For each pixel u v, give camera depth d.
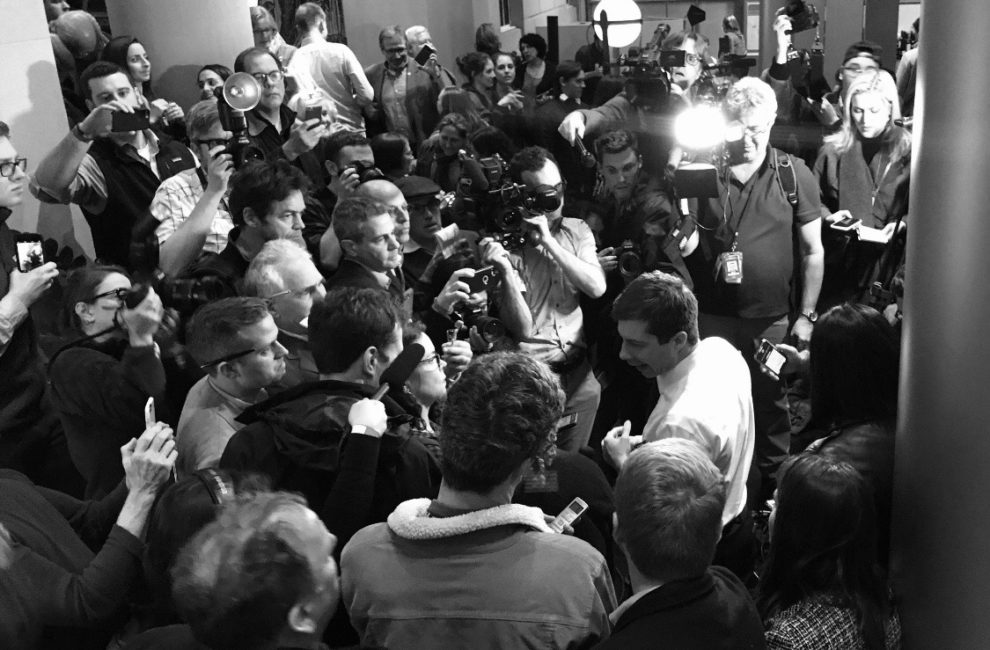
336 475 2.21
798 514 1.99
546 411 1.86
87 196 4.34
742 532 2.78
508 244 3.73
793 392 3.63
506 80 7.54
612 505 2.47
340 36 9.64
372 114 6.90
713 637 1.65
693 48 7.95
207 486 1.87
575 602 1.79
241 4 5.82
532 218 3.71
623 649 1.63
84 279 2.93
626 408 4.13
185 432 2.56
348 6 9.05
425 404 2.66
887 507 2.34
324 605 1.38
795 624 1.98
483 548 1.81
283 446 2.21
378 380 2.52
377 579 1.86
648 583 1.73
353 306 2.39
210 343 2.49
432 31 9.15
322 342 2.40
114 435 2.79
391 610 1.84
